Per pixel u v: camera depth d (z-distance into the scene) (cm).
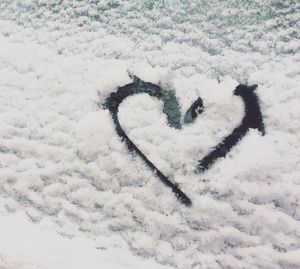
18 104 65
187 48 62
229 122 59
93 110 62
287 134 58
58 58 65
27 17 69
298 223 56
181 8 64
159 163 59
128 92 62
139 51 63
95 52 65
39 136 63
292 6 62
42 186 62
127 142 60
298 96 59
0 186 63
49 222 61
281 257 55
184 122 60
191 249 57
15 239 59
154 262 57
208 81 61
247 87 60
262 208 57
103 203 60
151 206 58
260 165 57
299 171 57
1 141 64
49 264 57
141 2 65
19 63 67
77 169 61
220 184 58
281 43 61
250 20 62
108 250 58
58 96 64
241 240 56
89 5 67
